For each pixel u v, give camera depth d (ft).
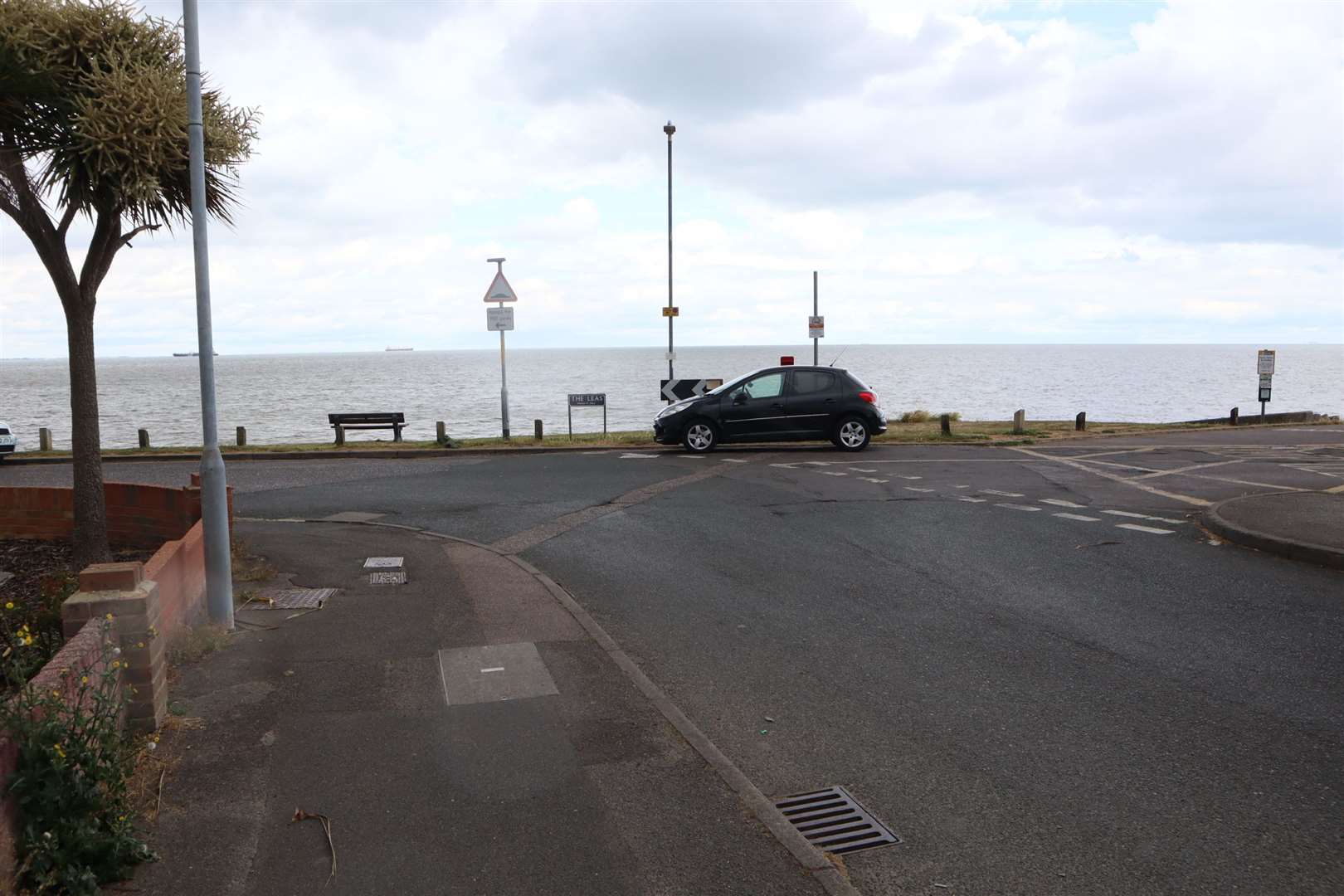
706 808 14.10
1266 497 40.06
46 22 25.81
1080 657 21.58
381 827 13.43
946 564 30.96
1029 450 65.16
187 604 22.34
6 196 26.63
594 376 462.19
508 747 16.24
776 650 22.36
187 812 13.78
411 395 281.95
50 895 11.12
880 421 64.69
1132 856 13.01
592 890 11.90
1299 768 15.69
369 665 20.49
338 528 37.81
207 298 22.67
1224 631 23.41
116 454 67.36
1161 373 454.40
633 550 33.53
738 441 64.34
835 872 12.37
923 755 16.46
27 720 11.48
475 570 29.84
